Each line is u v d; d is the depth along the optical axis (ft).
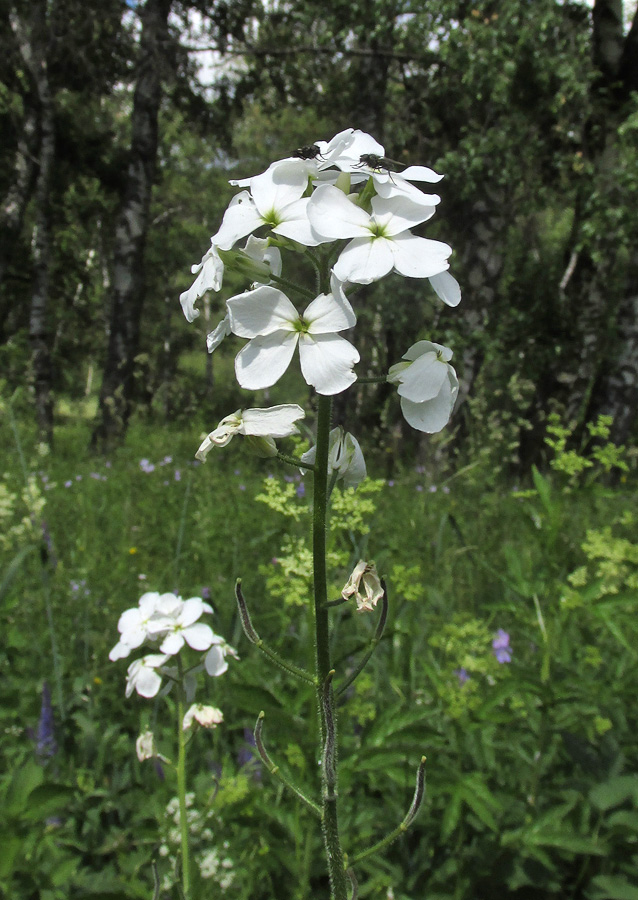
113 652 8.04
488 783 9.57
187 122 55.52
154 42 45.03
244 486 25.26
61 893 8.21
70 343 97.35
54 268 78.07
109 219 75.15
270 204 5.38
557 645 10.11
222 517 19.58
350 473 6.02
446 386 5.35
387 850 9.09
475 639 10.01
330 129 80.38
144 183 45.98
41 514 17.65
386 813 9.45
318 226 5.08
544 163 40.96
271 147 89.86
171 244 114.62
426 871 8.85
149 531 19.53
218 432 5.17
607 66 39.14
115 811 9.62
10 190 57.47
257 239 5.77
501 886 8.52
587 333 40.22
